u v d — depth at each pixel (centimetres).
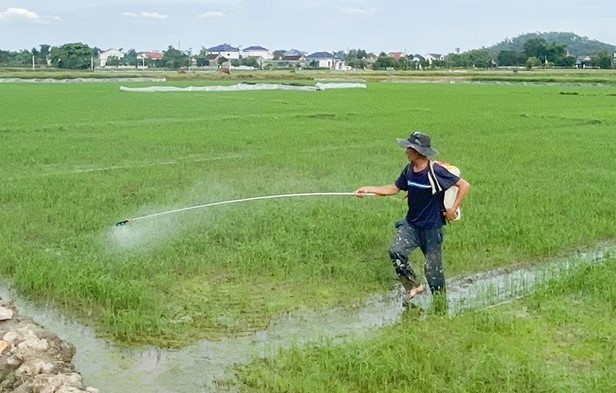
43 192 1205
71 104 3459
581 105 3650
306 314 720
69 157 1650
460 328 665
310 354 611
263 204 1134
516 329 666
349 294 774
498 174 1465
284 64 14762
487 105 3662
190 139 2009
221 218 1036
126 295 716
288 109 3225
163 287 775
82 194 1198
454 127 2450
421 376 555
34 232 976
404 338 624
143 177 1375
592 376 564
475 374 557
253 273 827
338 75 8262
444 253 906
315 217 1060
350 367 573
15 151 1712
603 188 1316
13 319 659
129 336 654
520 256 920
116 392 560
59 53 10412
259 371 582
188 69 10569
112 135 2100
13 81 6481
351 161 1638
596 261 892
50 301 746
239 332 672
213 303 739
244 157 1673
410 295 749
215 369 599
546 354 616
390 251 746
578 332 664
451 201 730
